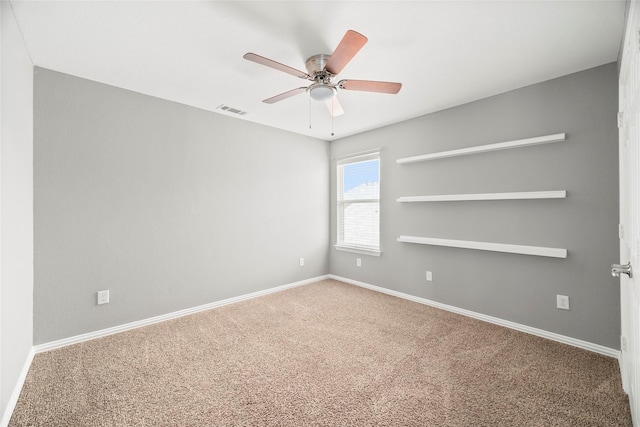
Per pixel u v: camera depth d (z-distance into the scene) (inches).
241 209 141.3
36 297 88.9
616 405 64.3
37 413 63.0
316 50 80.7
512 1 61.9
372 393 69.6
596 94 89.0
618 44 77.4
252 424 59.7
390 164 147.8
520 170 104.1
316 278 176.4
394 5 63.2
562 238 95.5
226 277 135.8
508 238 107.3
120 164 105.3
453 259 123.9
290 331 105.3
